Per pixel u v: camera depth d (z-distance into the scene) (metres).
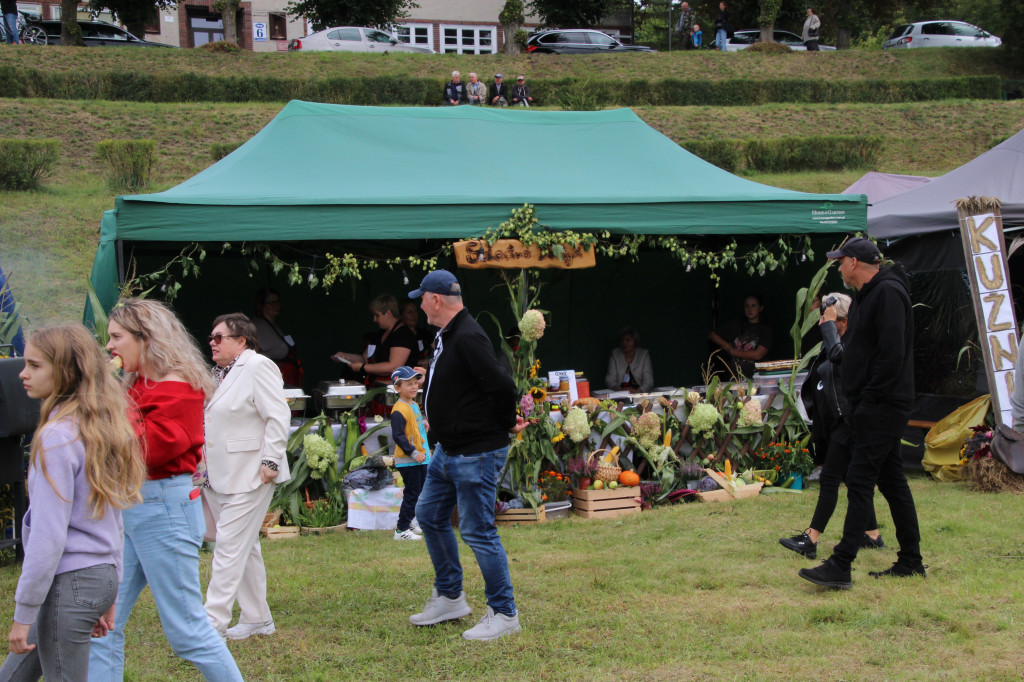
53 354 2.50
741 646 3.80
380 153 7.52
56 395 2.53
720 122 24.92
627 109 9.02
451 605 4.11
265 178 6.87
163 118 21.28
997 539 5.43
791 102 27.50
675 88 26.98
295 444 6.21
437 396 3.84
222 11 29.98
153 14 35.94
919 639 3.85
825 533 5.67
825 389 5.15
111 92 23.56
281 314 8.83
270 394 3.95
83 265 13.08
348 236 6.19
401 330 7.14
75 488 2.50
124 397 2.67
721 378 9.80
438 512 4.02
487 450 3.83
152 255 8.20
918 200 9.49
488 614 3.98
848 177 20.39
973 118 25.33
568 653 3.79
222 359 4.03
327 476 6.26
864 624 4.02
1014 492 6.80
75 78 23.20
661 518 6.28
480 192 6.81
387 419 6.61
